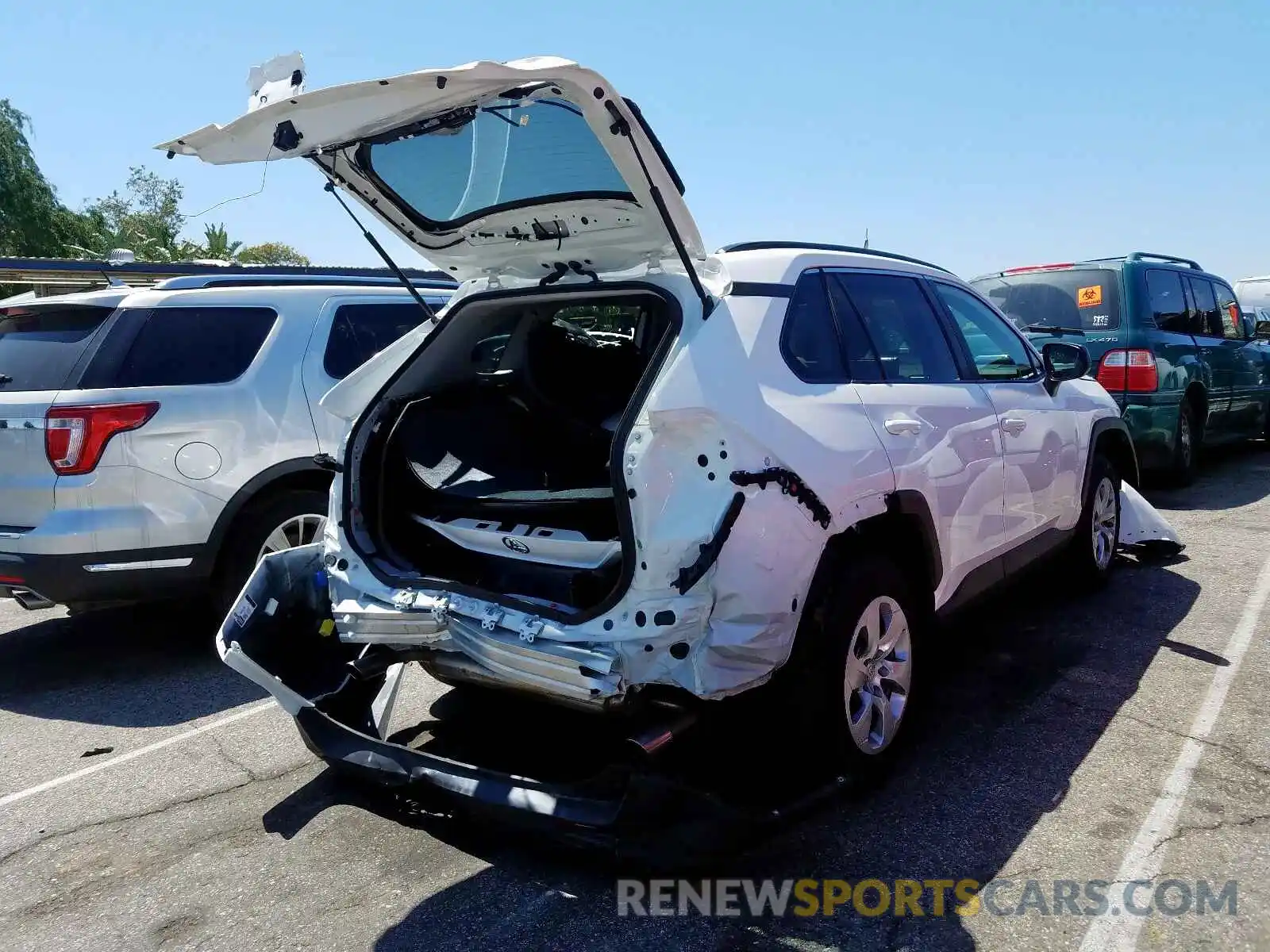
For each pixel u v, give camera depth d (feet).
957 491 13.12
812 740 10.87
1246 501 28.22
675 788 9.56
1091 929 9.04
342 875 10.39
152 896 10.11
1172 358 27.48
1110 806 11.23
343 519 11.77
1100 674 15.20
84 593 15.83
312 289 19.02
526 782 9.91
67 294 17.33
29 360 16.66
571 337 13.97
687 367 9.66
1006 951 8.77
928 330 14.20
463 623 10.21
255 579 11.85
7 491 15.65
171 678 16.88
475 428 12.82
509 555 11.03
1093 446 18.42
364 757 10.85
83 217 102.47
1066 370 17.49
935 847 10.49
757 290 11.06
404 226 11.74
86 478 15.58
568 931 9.29
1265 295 60.49
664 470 9.40
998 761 12.42
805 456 10.25
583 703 9.54
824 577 10.84
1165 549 22.06
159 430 16.25
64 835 11.46
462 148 10.15
